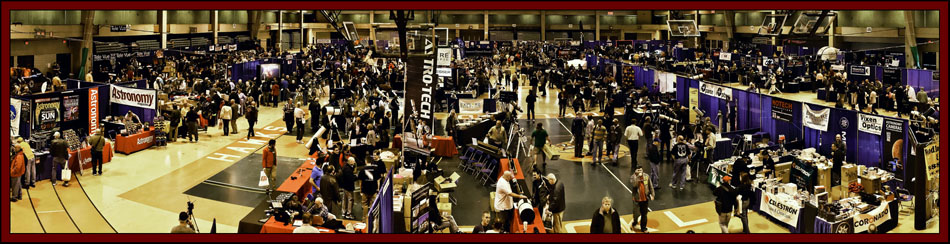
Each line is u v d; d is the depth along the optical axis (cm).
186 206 1474
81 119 2156
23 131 1928
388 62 4388
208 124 2605
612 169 1872
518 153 2066
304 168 1596
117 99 2267
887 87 2981
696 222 1352
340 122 2489
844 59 4231
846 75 3572
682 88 2725
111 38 4053
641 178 1271
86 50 3591
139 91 2209
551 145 2253
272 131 2508
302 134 2298
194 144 2211
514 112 2509
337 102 2794
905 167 1507
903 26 4434
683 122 2247
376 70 3975
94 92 2006
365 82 3394
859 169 1512
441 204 1379
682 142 1608
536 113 3050
